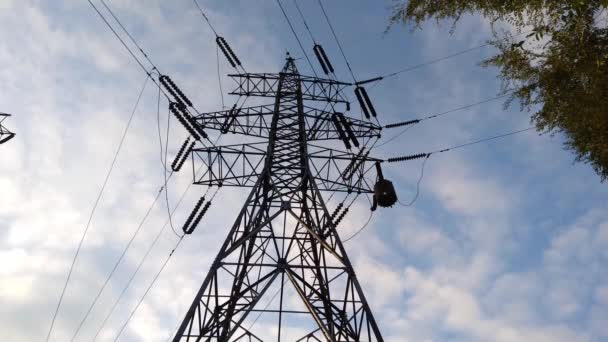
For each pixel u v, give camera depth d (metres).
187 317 15.83
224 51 25.77
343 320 17.02
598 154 10.74
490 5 10.82
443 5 11.39
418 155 21.80
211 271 17.02
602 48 9.98
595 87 10.04
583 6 9.69
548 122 11.12
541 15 10.16
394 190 19.80
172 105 21.48
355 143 23.09
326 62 27.41
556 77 10.58
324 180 21.75
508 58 11.13
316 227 19.59
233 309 17.91
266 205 21.03
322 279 20.12
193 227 22.14
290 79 27.36
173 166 22.09
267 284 17.62
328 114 24.39
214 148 21.83
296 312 18.42
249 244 20.27
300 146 22.95
